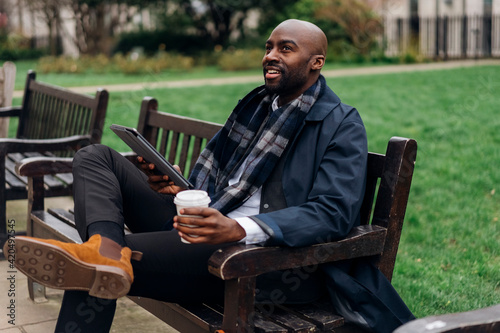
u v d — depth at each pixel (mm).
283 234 1843
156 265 1965
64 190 3600
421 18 19391
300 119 2129
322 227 1890
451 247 3859
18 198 3701
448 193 4926
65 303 1910
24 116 5211
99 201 2004
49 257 1673
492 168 5602
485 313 1303
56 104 4652
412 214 4398
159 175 2273
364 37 18719
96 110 3865
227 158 2377
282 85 2195
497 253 3729
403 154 2076
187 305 2092
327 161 2033
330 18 18969
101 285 1736
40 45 24922
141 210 2336
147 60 17625
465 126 7777
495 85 11797
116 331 2828
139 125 3506
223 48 21531
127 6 21344
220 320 1959
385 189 2102
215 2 21000
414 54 18062
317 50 2213
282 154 2143
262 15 21766
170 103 9977
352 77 13672
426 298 3109
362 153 2027
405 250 3820
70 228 2822
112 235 1896
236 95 11094
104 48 20500
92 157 2174
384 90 11406
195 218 1771
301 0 20297
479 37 19234
